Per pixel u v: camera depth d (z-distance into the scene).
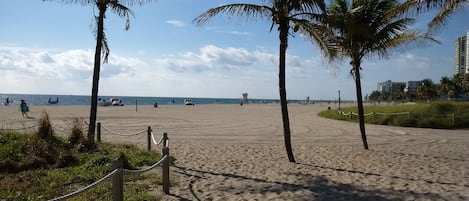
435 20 11.87
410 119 31.38
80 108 53.56
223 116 41.22
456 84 108.12
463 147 17.44
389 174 10.90
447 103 36.47
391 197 8.42
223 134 22.22
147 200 7.79
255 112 52.25
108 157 11.23
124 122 30.36
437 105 35.62
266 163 12.49
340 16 14.08
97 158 10.98
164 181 8.49
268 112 52.84
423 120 30.88
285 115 12.89
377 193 8.76
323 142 19.00
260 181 9.87
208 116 40.62
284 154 14.53
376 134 23.70
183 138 19.75
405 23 14.69
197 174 10.60
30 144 11.75
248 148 15.99
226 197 8.27
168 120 33.50
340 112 40.91
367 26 14.64
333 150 15.82
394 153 15.16
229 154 14.26
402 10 12.89
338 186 9.41
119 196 6.20
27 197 7.79
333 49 11.96
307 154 14.59
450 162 13.09
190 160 12.79
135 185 9.00
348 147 16.89
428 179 10.27
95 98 13.66
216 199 8.09
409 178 10.38
